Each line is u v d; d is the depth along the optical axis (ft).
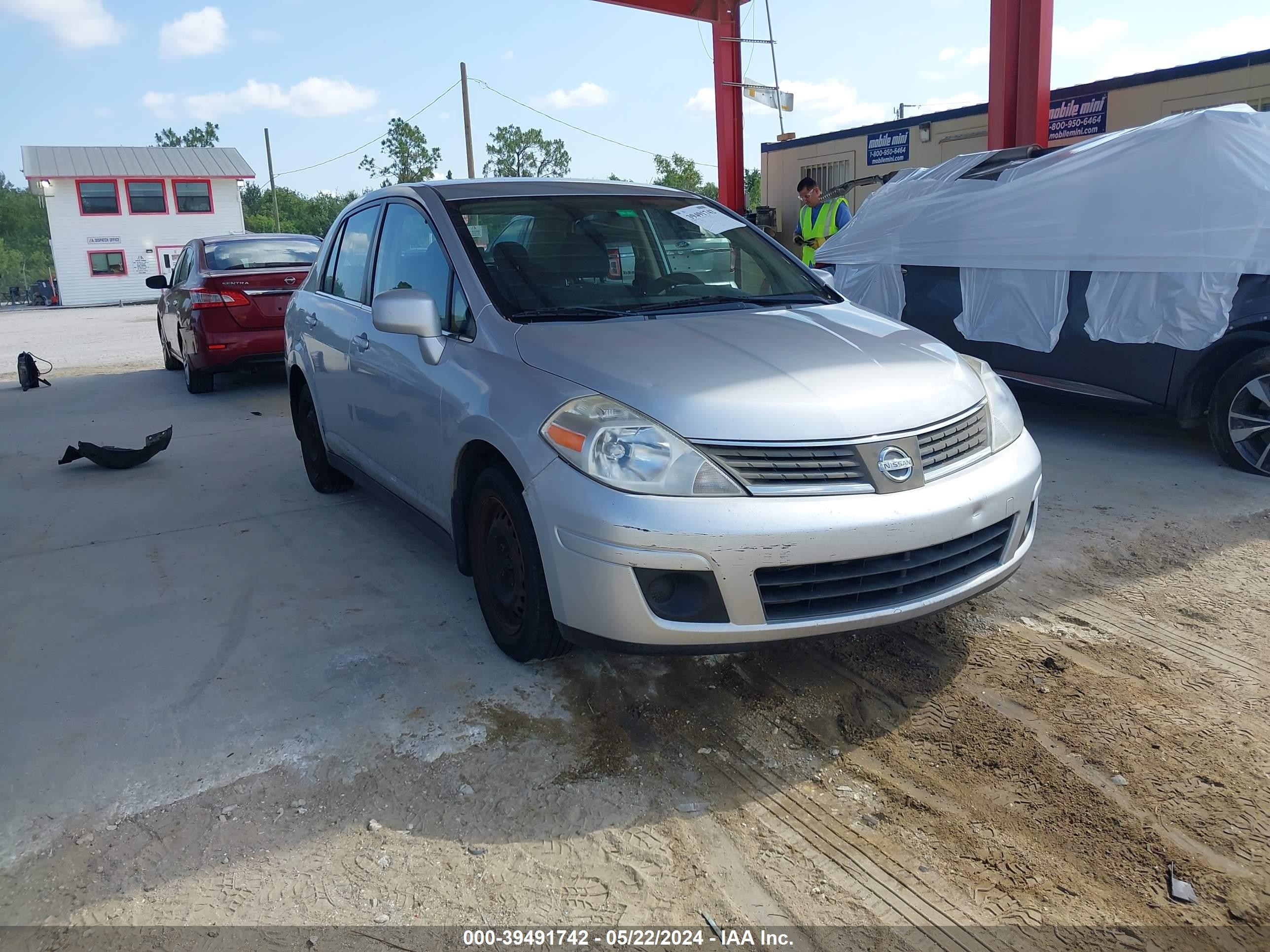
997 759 8.90
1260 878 7.32
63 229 136.87
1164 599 12.28
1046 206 19.72
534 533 9.57
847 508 8.63
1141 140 18.53
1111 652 10.89
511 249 12.02
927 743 9.21
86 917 7.14
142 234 141.08
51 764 9.12
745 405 8.87
